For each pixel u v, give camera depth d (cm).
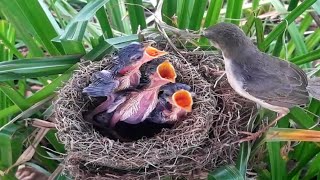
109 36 33
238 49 29
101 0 30
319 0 33
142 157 28
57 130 29
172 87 29
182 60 31
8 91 30
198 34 31
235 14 33
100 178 29
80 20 29
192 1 34
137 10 34
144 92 29
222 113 30
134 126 30
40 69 30
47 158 32
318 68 32
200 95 29
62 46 32
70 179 30
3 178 31
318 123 31
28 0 31
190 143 28
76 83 29
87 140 28
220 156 30
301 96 29
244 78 28
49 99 31
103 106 29
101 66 30
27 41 32
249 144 30
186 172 29
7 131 30
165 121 29
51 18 33
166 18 34
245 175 30
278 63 29
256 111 30
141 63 29
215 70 31
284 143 32
